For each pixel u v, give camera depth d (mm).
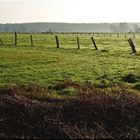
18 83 23125
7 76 25969
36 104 17031
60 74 26984
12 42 72625
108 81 23875
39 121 15875
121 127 15617
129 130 15297
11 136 14734
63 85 21953
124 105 16672
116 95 18438
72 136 14688
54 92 20375
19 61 35250
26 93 19516
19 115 16359
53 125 15453
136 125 15680
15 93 19375
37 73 27422
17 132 15234
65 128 15117
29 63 33875
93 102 17078
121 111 16312
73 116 16234
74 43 74625
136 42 82125
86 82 23516
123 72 27500
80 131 15102
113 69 29562
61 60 36719
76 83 22625
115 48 57719
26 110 16594
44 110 16562
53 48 53719
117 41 87500
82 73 27516
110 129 15586
